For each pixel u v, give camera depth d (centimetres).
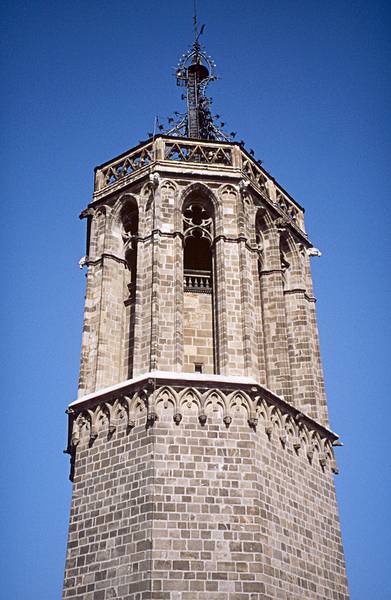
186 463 3547
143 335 4041
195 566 3297
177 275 4184
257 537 3416
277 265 4588
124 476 3591
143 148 4750
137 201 4534
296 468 3909
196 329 4281
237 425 3694
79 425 3919
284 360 4272
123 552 3391
